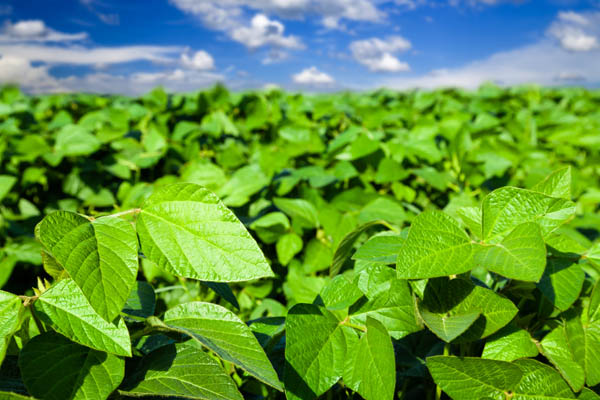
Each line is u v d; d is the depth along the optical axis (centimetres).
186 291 80
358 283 40
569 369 36
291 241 81
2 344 27
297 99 181
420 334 55
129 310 41
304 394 34
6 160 118
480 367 35
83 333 29
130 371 33
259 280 85
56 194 129
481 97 224
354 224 78
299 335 36
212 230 31
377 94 259
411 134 113
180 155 120
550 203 35
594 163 123
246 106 185
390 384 32
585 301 49
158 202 32
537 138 137
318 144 113
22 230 104
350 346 37
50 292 31
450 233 36
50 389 27
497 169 98
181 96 195
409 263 33
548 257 40
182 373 31
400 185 96
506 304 36
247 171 92
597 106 197
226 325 34
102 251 29
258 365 30
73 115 196
